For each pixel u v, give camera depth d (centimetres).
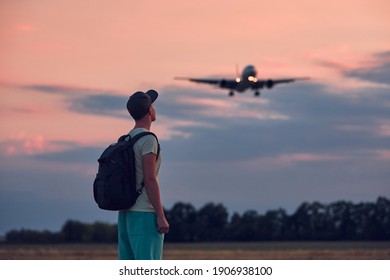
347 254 8419
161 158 1157
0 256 7775
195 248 12425
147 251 1124
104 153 1128
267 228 14962
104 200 1112
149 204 1134
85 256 8212
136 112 1163
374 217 14162
